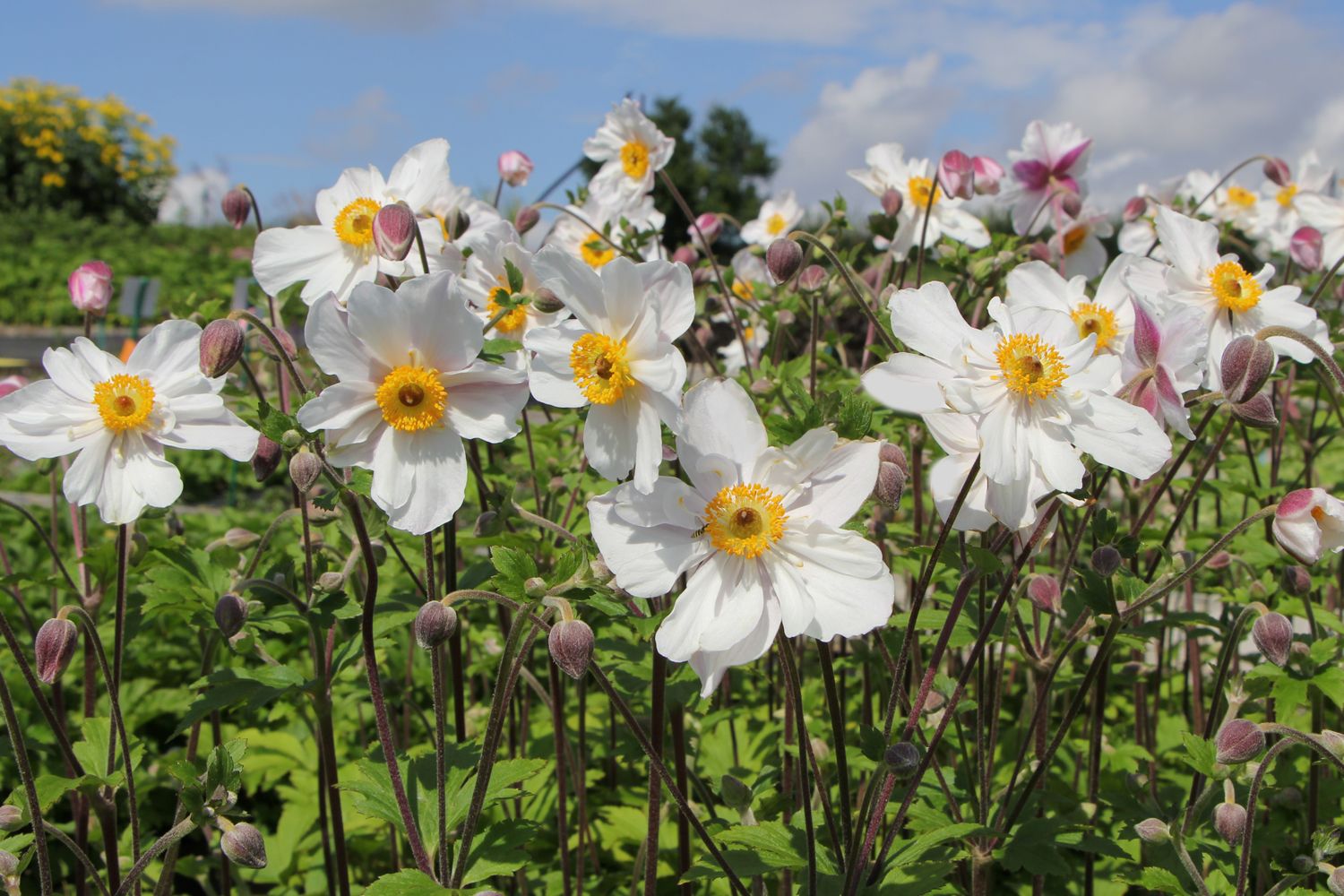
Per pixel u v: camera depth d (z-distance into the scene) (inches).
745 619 85.4
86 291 144.0
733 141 795.4
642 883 147.9
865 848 95.0
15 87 1352.1
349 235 125.3
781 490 88.3
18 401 110.8
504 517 123.7
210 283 1014.4
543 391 93.3
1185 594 189.0
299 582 155.5
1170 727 169.8
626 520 87.1
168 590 132.1
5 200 1326.3
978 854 116.9
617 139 193.2
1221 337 123.0
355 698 160.9
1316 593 168.7
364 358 95.2
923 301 96.3
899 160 186.2
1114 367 92.8
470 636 178.1
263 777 193.0
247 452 114.1
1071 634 115.7
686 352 238.5
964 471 99.3
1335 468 266.4
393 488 95.8
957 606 95.6
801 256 127.1
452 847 106.5
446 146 132.8
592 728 165.5
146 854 97.1
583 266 90.4
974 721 150.7
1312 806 130.9
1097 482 128.7
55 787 111.6
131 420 110.3
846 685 180.2
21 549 249.6
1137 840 136.2
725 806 144.0
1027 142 178.9
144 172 1406.3
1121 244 197.5
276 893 159.9
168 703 191.9
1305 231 169.5
